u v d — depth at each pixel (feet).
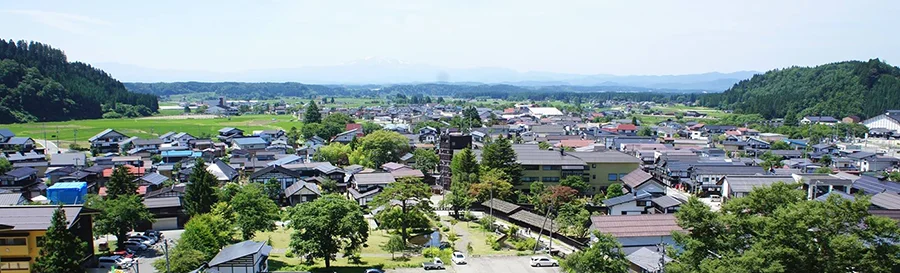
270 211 148.66
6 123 447.42
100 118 544.62
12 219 104.27
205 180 157.07
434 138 371.76
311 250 113.09
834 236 75.10
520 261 128.77
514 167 200.85
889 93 489.26
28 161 243.19
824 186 185.57
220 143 341.41
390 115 613.11
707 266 77.61
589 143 329.11
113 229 127.13
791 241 75.87
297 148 333.83
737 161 257.96
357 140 300.61
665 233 130.72
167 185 208.44
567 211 155.43
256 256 103.09
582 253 99.86
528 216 168.66
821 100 542.98
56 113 497.05
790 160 273.33
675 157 257.55
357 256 129.08
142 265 119.24
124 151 306.35
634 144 315.17
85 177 206.28
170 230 155.63
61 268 96.94
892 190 176.14
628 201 173.88
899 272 75.51
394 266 122.42
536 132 405.39
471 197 182.60
